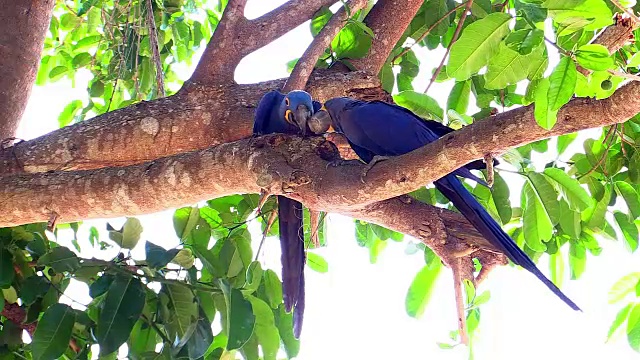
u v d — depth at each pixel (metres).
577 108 2.45
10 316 3.62
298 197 2.98
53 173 3.31
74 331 3.54
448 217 3.92
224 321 3.66
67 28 5.67
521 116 2.45
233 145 3.05
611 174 4.16
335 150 2.97
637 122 4.21
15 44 4.16
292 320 3.99
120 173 3.18
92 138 3.77
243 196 4.25
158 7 5.13
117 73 4.98
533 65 2.73
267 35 4.22
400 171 2.65
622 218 4.11
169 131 3.81
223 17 4.18
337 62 4.27
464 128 2.54
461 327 3.83
